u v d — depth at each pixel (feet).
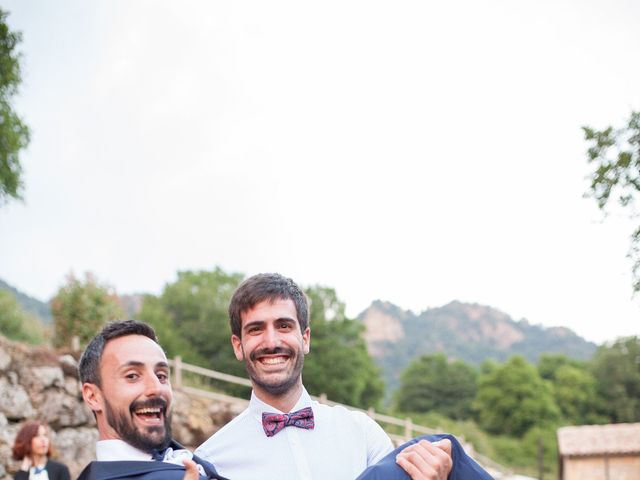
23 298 238.89
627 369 197.77
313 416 9.20
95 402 7.23
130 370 7.07
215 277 129.49
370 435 9.58
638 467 66.44
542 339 510.99
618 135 21.63
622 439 67.67
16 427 36.73
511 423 177.68
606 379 200.64
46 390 39.19
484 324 526.98
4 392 37.09
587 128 21.89
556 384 204.33
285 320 8.89
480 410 192.95
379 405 130.72
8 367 38.06
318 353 115.55
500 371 186.09
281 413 9.11
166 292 123.85
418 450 7.76
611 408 196.34
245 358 9.04
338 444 9.21
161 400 7.14
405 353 495.41
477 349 506.07
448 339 512.63
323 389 112.37
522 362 187.83
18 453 18.99
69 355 41.70
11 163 47.60
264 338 8.83
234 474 9.15
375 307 532.73
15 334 58.44
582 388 199.62
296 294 9.14
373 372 129.08
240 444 9.24
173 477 6.82
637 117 21.52
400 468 7.72
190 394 49.78
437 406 198.49
